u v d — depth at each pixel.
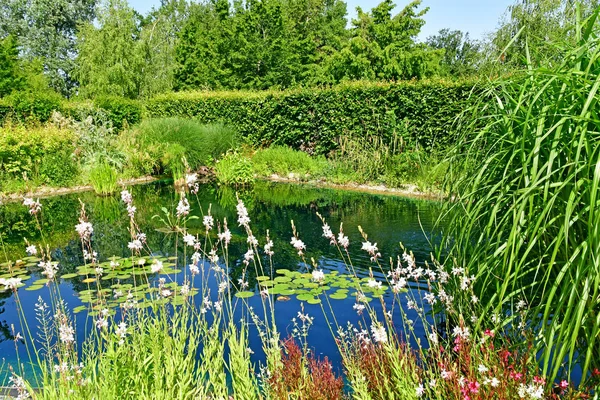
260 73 27.03
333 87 13.17
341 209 8.37
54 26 37.16
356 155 11.92
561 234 1.86
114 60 25.61
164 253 5.83
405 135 11.41
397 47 21.58
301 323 3.66
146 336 2.50
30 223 7.86
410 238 6.02
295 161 13.09
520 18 11.02
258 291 4.38
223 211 8.50
